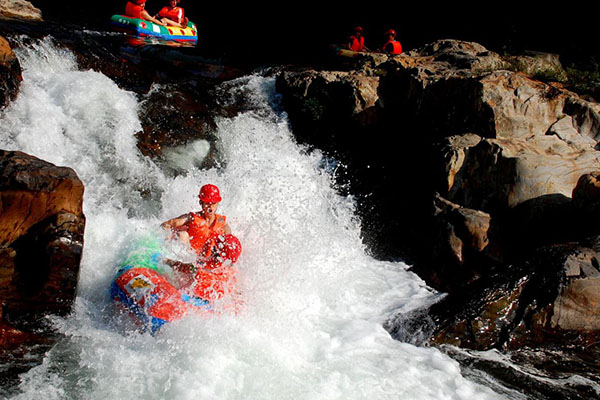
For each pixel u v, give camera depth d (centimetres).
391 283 679
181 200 742
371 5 1891
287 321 539
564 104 747
